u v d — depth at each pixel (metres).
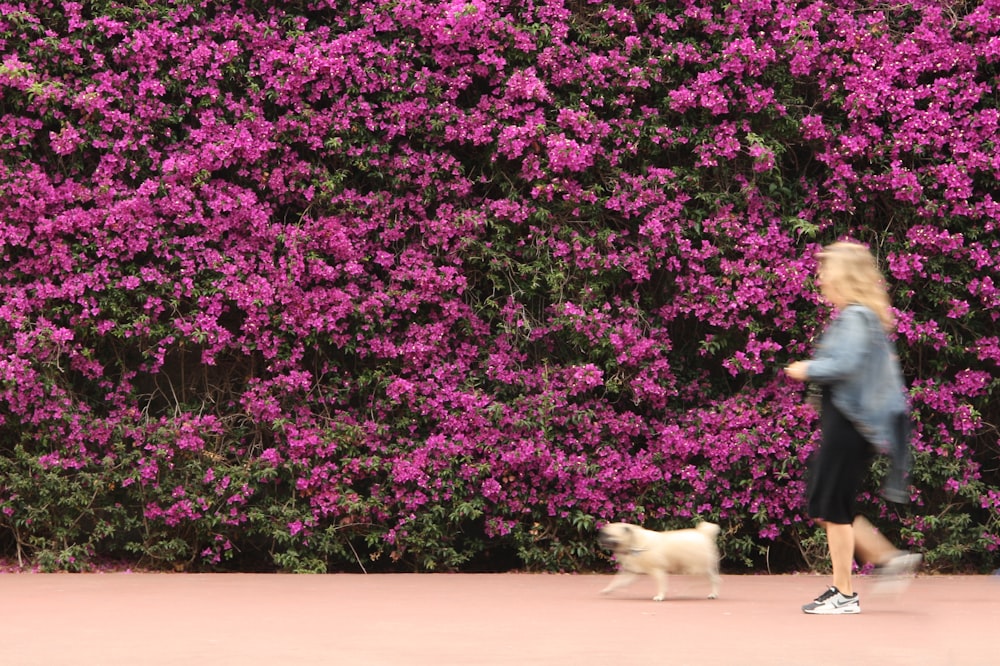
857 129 10.27
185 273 9.71
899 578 7.84
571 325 9.93
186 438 9.70
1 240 9.55
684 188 10.21
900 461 6.93
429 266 9.98
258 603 7.49
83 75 9.86
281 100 9.92
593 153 10.00
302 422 9.94
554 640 5.85
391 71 10.06
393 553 9.91
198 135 9.81
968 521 10.27
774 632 6.21
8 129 9.63
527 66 10.22
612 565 10.20
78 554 9.72
